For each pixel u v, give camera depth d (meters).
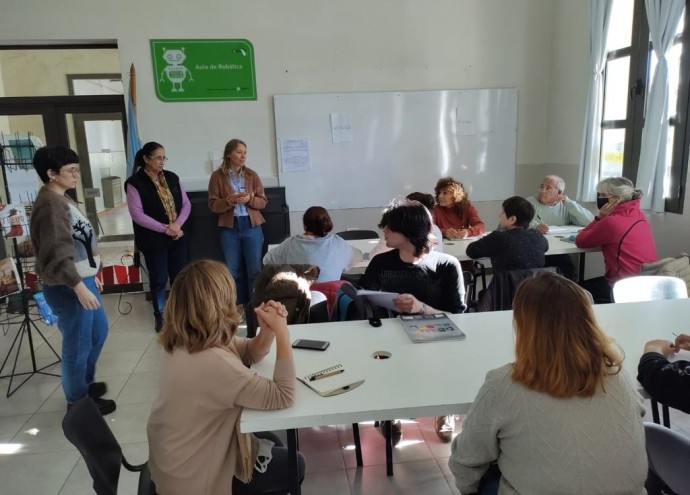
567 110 4.89
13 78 4.72
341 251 2.66
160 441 1.32
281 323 1.47
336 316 2.13
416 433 2.43
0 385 3.08
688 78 3.39
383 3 4.82
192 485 1.30
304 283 2.10
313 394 1.37
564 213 4.08
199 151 4.82
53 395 2.94
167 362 1.31
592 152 4.39
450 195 3.92
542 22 5.07
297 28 4.76
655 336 1.72
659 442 1.42
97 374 3.19
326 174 5.02
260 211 4.52
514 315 1.09
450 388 1.38
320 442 2.38
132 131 4.57
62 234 2.31
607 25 4.14
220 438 1.31
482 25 4.98
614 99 4.30
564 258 3.56
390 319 1.94
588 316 1.02
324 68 4.85
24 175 4.68
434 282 2.09
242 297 4.38
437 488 2.04
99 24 4.52
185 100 4.73
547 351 1.01
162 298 4.01
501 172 5.28
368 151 5.03
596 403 1.00
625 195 3.09
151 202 3.86
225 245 4.21
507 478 1.10
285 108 4.84
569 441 0.99
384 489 2.04
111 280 5.09
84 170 4.90
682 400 1.24
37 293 3.29
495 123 5.17
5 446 2.43
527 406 1.02
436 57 4.97
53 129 4.80
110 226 5.02
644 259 3.02
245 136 4.87
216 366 1.26
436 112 5.05
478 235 3.81
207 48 4.67
